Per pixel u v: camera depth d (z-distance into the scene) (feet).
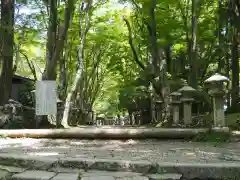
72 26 58.08
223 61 60.64
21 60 68.18
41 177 13.34
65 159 15.15
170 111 41.81
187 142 25.91
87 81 78.69
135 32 61.67
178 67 61.82
